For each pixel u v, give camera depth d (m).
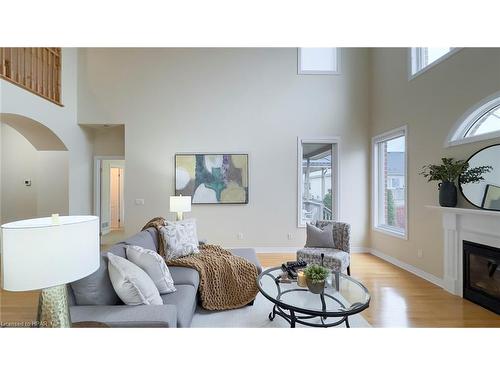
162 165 4.98
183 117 5.00
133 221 4.94
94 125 5.09
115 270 1.67
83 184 5.20
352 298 2.04
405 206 3.96
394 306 2.69
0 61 3.49
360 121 5.07
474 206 2.76
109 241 5.99
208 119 5.01
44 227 1.00
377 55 4.80
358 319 2.41
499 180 2.54
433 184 3.42
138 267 1.82
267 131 5.02
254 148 5.02
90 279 1.63
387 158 4.72
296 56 5.05
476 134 2.83
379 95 4.73
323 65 5.16
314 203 5.16
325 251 3.46
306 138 5.04
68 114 4.75
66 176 4.80
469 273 2.86
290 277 2.47
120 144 5.54
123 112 4.97
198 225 4.97
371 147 5.00
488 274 2.65
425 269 3.55
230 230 5.00
